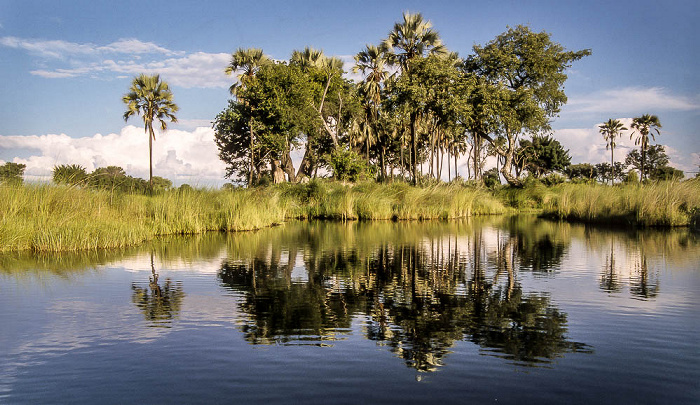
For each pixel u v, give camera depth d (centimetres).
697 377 343
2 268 827
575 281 706
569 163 6303
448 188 2694
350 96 4331
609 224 1873
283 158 3891
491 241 1281
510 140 3794
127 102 3272
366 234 1516
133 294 620
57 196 1292
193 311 532
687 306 547
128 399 309
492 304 564
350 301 582
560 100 3850
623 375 347
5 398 309
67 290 645
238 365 368
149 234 1370
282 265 868
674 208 1731
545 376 346
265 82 3578
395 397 311
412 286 675
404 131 4247
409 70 3456
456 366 366
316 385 330
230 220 1662
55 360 378
